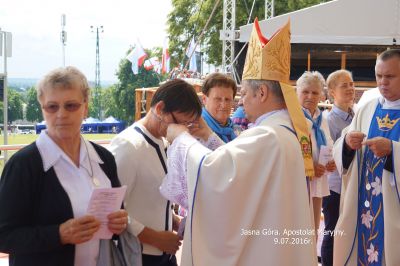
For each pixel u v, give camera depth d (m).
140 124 2.35
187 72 13.66
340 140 3.34
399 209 2.95
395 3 11.81
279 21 12.37
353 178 3.23
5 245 1.80
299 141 2.16
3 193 1.83
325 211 4.04
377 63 3.07
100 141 5.76
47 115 1.89
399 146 2.85
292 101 2.21
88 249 2.00
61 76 1.88
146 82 37.53
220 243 2.03
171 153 2.21
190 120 2.28
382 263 3.06
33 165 1.86
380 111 3.13
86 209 1.91
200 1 21.27
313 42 12.23
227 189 1.99
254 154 2.05
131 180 2.24
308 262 2.08
